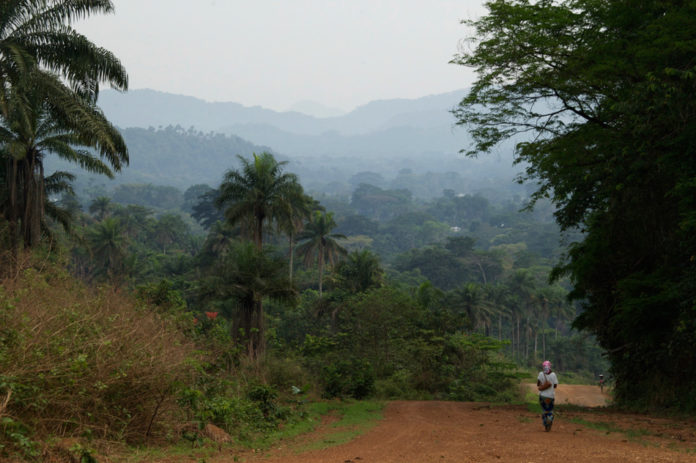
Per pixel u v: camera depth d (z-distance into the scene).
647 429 12.02
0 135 23.44
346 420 15.83
